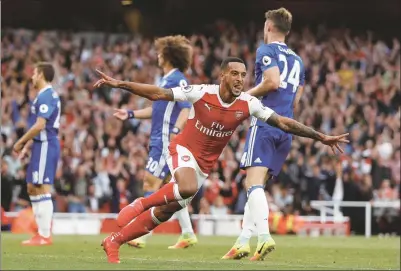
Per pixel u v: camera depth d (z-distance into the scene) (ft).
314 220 77.00
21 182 77.66
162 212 30.68
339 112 98.02
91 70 102.17
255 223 35.83
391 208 80.38
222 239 62.59
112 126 88.12
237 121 31.68
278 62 36.94
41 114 48.65
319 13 121.08
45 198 49.96
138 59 106.73
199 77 105.50
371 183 84.07
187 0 118.62
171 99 30.68
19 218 70.59
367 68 110.93
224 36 114.11
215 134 31.65
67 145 83.61
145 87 30.12
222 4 118.83
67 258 32.68
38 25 117.60
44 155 49.44
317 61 110.22
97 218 74.08
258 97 36.68
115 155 84.53
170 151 32.09
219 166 81.71
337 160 83.20
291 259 40.47
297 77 37.65
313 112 96.78
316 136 32.09
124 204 78.84
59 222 73.20
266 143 36.58
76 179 78.48
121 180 79.61
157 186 46.39
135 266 27.48
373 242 59.82
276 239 63.87
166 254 42.60
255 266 28.76
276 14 37.73
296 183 81.46
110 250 30.30
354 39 118.83
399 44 115.03
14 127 88.84
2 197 76.95
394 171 86.63
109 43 114.32
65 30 116.98
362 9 121.08
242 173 80.89
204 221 75.05
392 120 97.45
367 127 94.63
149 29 118.73
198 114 31.48
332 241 60.95
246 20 119.14
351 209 79.61
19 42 107.65
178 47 46.57
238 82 30.91
